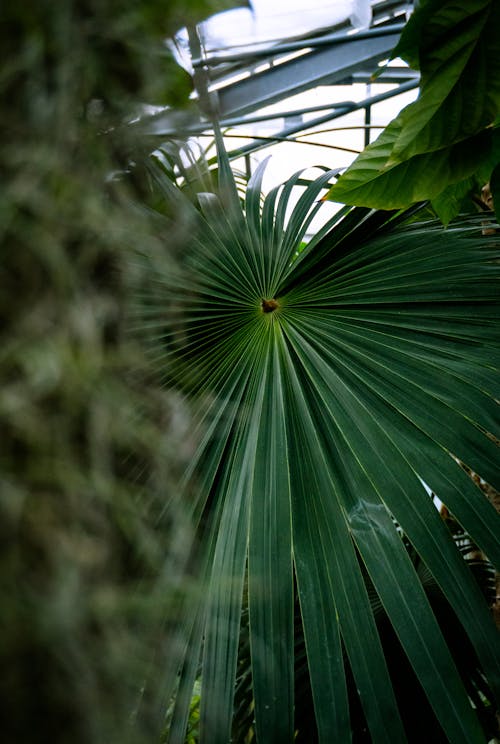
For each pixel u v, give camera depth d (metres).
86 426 0.34
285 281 1.34
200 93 0.55
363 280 1.35
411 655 0.96
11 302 0.33
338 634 0.97
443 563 1.01
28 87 0.36
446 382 1.16
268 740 0.91
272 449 1.12
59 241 0.35
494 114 1.12
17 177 0.34
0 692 0.29
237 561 1.01
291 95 3.22
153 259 0.46
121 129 0.46
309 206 1.46
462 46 1.05
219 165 1.29
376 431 1.11
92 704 0.31
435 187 1.27
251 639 0.96
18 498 0.30
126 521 0.36
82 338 0.35
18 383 0.32
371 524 1.04
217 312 1.25
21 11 0.36
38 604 0.30
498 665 0.96
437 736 1.20
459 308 1.27
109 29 0.39
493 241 1.39
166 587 0.39
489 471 1.06
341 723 0.92
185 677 0.93
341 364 1.21
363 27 2.62
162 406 0.42
